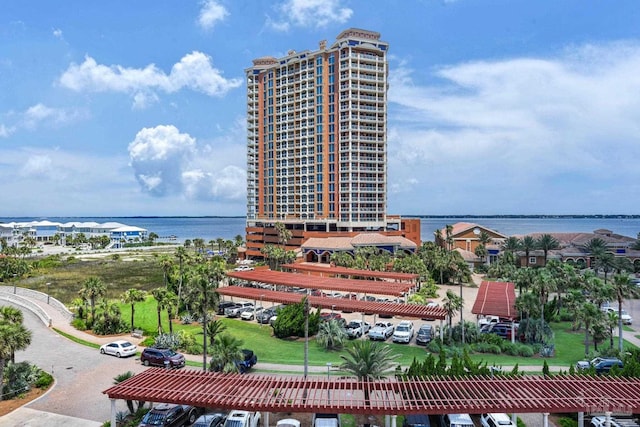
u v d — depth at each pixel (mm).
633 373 32562
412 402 27016
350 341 53844
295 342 54094
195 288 41938
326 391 28812
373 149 144875
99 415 32812
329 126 146000
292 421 29625
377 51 143625
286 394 28234
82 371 42562
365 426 30766
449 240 128625
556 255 118062
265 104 164000
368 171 143000
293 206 155375
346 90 140250
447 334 55312
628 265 99812
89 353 48531
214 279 70938
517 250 117438
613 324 47906
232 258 153875
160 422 29312
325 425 28031
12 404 34812
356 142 141625
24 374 38281
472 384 29891
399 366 35469
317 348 51469
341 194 143750
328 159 146250
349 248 126750
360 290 70375
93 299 60250
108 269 126562
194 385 29734
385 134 145000
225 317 67625
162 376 31375
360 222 141125
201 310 41094
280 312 57312
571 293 57438
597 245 110375
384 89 144750
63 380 40125
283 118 158125
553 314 65812
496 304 57156
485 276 110375
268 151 162250
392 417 27422
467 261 121875
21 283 99875
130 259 156875
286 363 45000
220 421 30406
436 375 33125
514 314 52594
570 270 69875
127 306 75375
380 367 33125
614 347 50094
